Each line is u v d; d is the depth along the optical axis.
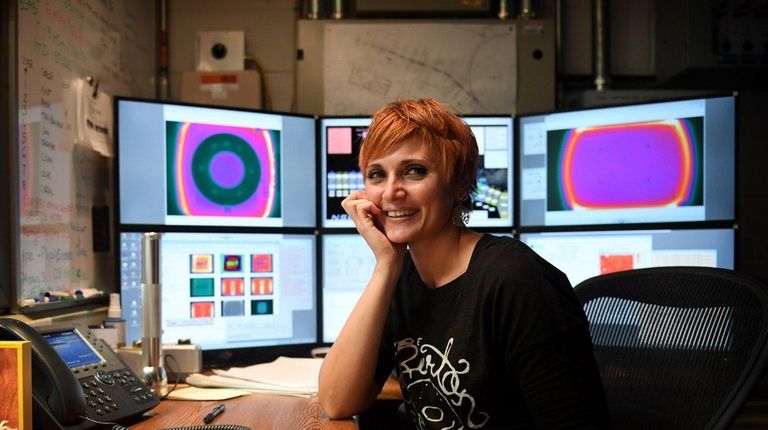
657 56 2.55
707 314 0.99
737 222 1.71
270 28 2.54
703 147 1.74
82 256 1.70
